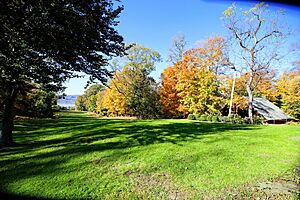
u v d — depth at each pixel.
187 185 4.30
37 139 9.41
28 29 5.51
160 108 28.97
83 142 8.51
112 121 16.92
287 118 28.98
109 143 8.20
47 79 6.73
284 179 4.59
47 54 6.42
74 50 6.68
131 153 6.70
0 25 4.93
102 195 3.90
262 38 23.70
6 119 8.13
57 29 5.93
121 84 30.25
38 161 5.95
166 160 5.94
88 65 7.48
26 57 5.93
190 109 25.67
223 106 26.88
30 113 21.19
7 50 5.30
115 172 5.07
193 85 25.67
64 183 4.43
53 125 14.51
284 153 6.73
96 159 6.11
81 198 3.79
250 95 24.91
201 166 5.44
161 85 29.84
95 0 6.61
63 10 5.79
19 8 5.14
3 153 6.87
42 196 3.87
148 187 4.22
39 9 5.45
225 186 4.24
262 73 26.88
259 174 4.87
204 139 8.82
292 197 3.75
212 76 24.64
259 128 12.87
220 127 12.82
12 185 4.33
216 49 25.53
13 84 6.50
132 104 29.92
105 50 7.42
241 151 6.92
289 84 29.58
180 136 9.46
